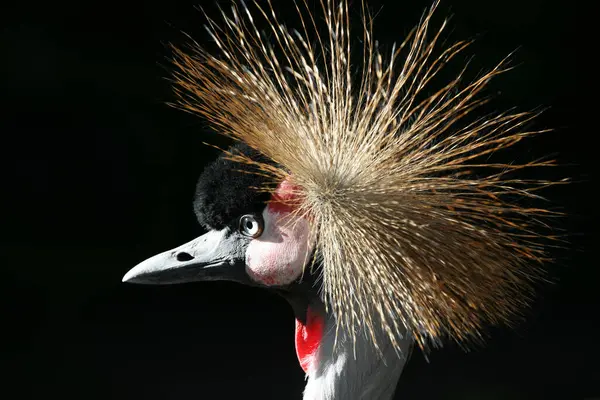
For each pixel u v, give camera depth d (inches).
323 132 107.3
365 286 106.6
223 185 107.8
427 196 106.6
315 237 107.4
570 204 208.5
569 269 207.0
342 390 107.9
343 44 108.0
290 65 108.1
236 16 108.7
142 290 214.7
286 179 107.3
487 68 208.4
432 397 167.6
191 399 167.6
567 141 219.5
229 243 108.3
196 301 215.0
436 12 195.6
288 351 189.5
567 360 180.1
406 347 108.3
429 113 107.0
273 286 108.1
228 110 107.8
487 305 107.1
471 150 107.4
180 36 222.2
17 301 205.0
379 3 189.0
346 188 106.6
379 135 106.9
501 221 107.3
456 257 106.6
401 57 109.8
